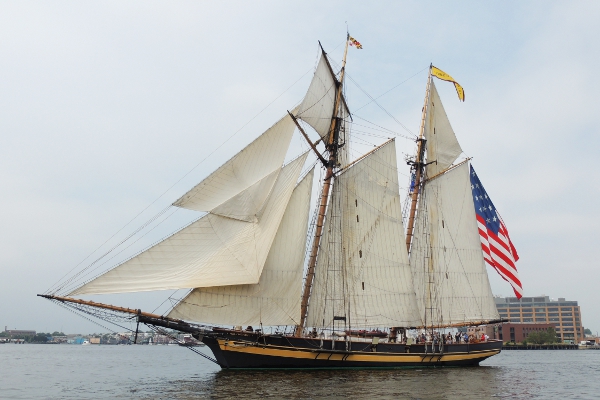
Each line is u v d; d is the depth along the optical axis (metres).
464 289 60.22
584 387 42.38
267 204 45.22
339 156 55.72
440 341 52.75
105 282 39.25
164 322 41.62
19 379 50.88
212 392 33.59
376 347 47.47
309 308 48.75
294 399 30.80
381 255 52.88
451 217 61.69
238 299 43.50
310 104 50.88
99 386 42.03
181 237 42.12
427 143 62.47
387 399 31.56
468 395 34.75
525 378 48.78
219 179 43.94
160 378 49.47
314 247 50.12
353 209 52.72
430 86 63.38
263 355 43.19
